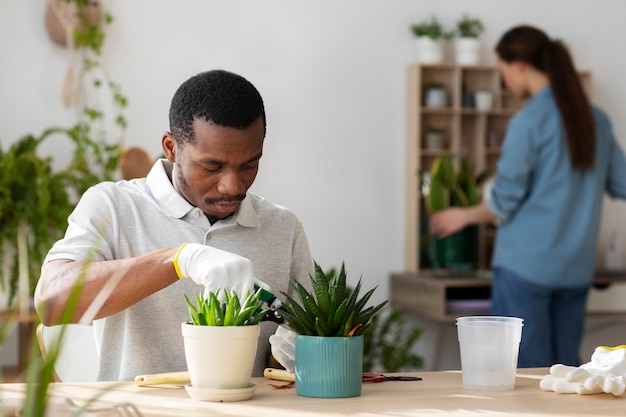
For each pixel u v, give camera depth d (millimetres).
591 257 3166
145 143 3689
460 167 3982
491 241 4078
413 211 3932
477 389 1234
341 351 1162
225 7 3771
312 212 3902
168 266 1322
